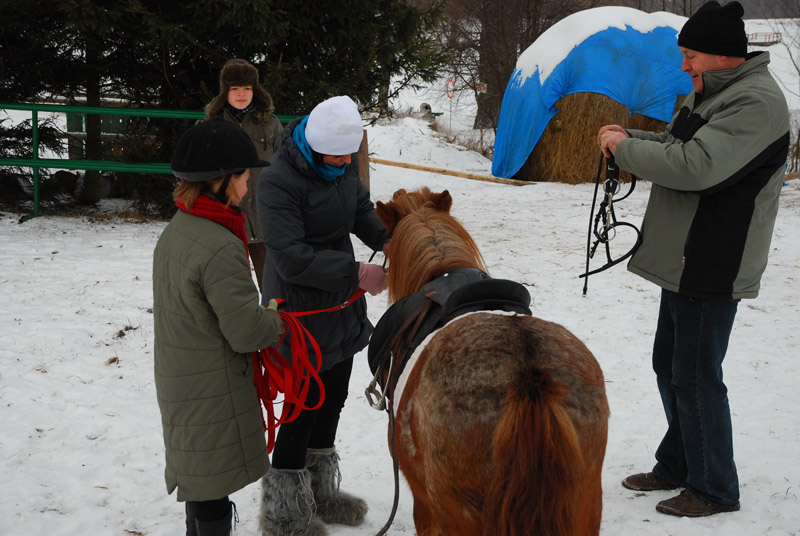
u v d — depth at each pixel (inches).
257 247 210.4
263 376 99.4
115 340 201.5
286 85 362.6
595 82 596.7
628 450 147.9
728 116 107.0
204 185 88.3
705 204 113.7
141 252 299.7
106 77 396.8
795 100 1075.9
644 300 257.8
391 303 100.3
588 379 71.6
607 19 607.8
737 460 140.3
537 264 310.3
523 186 613.9
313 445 120.9
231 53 370.0
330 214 109.9
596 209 475.8
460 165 788.6
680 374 120.3
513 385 68.1
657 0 1016.9
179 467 91.4
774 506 123.0
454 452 70.6
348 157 106.3
